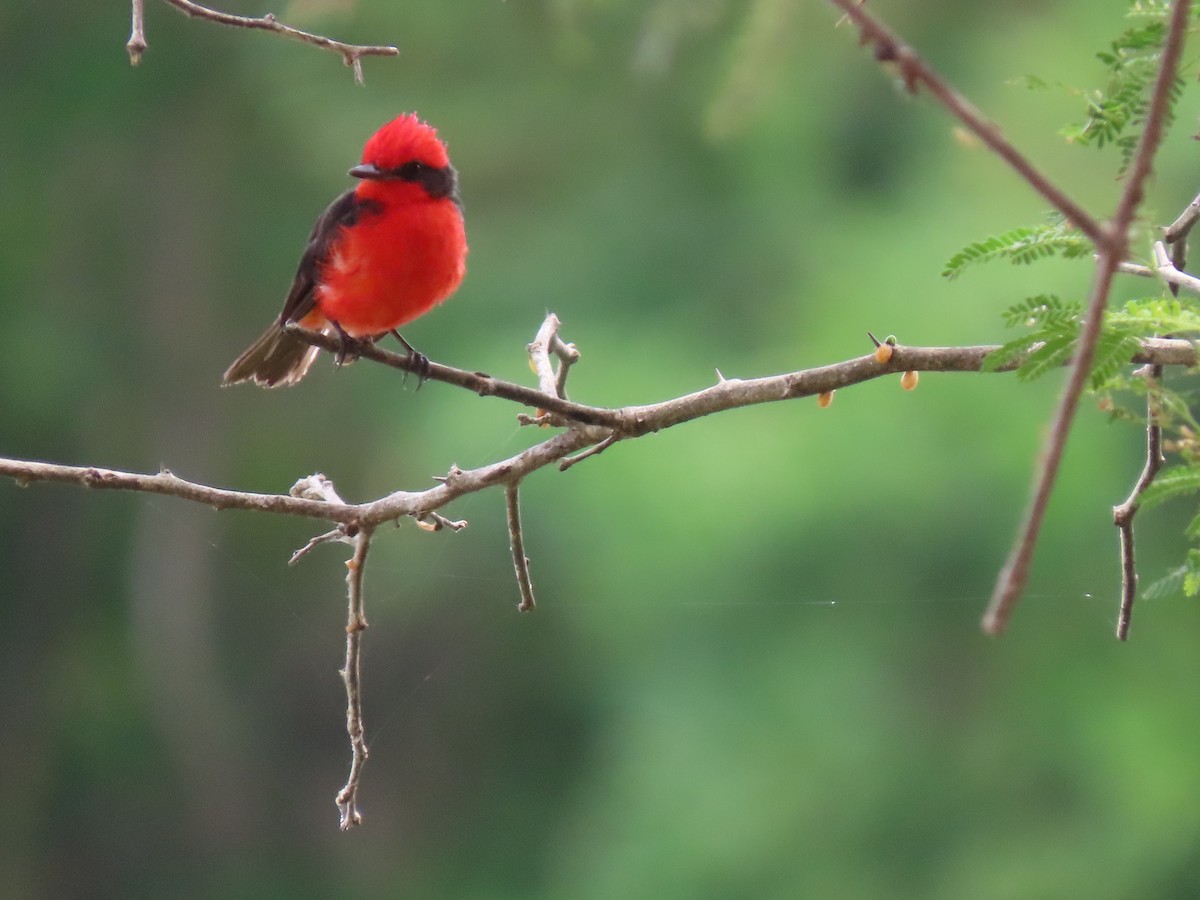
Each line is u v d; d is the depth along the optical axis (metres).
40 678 20.00
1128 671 13.92
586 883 15.70
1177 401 3.94
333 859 18.89
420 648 18.55
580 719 18.31
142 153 19.58
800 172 16.45
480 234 17.33
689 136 16.22
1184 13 2.67
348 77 17.22
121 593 20.00
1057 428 2.57
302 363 6.70
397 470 18.53
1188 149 11.83
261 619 19.52
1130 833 13.66
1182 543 13.37
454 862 18.39
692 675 15.08
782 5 6.71
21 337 19.47
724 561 14.13
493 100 16.22
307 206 19.47
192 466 19.81
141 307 19.84
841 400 14.30
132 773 19.67
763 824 14.41
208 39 18.39
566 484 14.93
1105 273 2.60
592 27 9.44
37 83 18.95
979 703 14.27
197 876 19.38
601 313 16.77
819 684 14.40
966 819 14.18
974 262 3.89
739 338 16.06
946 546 13.84
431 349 17.33
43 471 4.32
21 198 19.50
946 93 2.53
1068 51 13.99
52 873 19.81
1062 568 13.62
